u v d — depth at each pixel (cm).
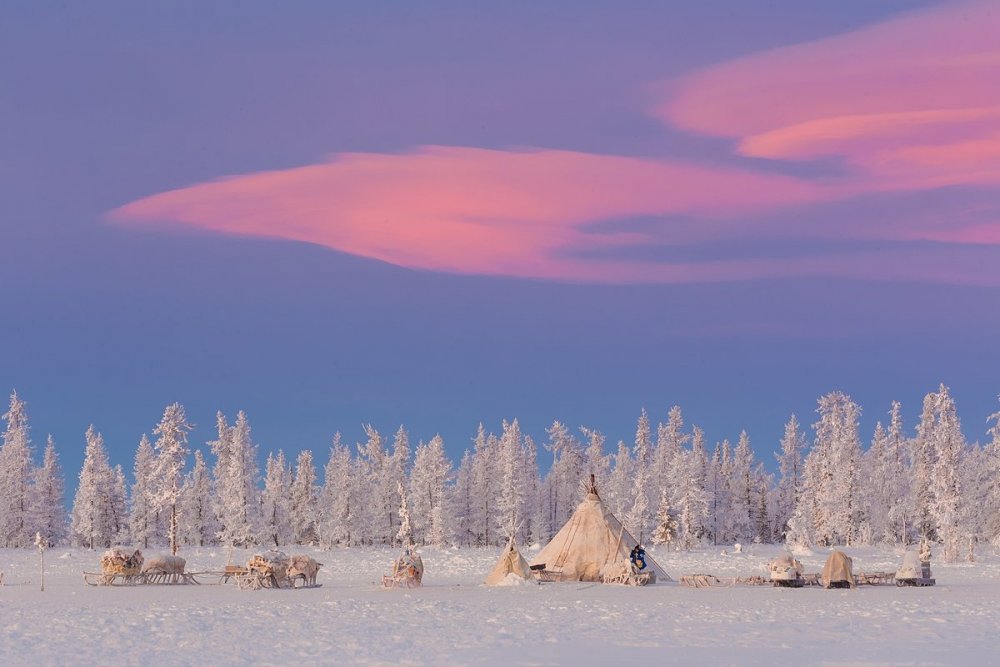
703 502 12925
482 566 8256
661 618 3503
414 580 5241
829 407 12912
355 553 11619
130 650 2708
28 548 12612
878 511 12181
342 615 3628
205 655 2594
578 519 5928
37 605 4153
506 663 2388
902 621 3406
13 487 13100
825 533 12406
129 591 5112
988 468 9888
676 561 9419
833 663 2389
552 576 5641
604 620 3438
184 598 4544
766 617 3547
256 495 12119
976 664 2370
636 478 12925
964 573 7669
